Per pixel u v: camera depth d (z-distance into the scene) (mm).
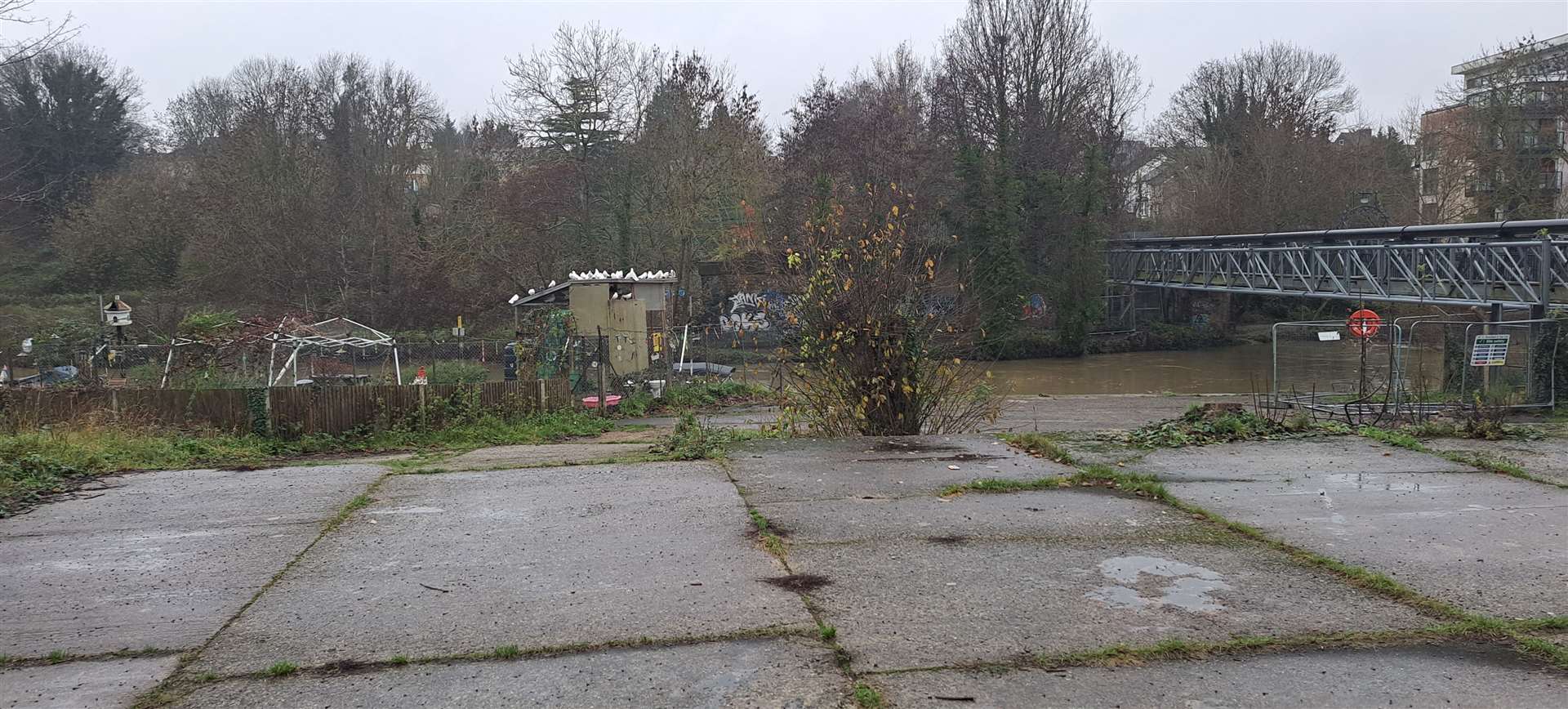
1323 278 37719
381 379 22766
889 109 45312
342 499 6949
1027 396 26016
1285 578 4715
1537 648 3762
